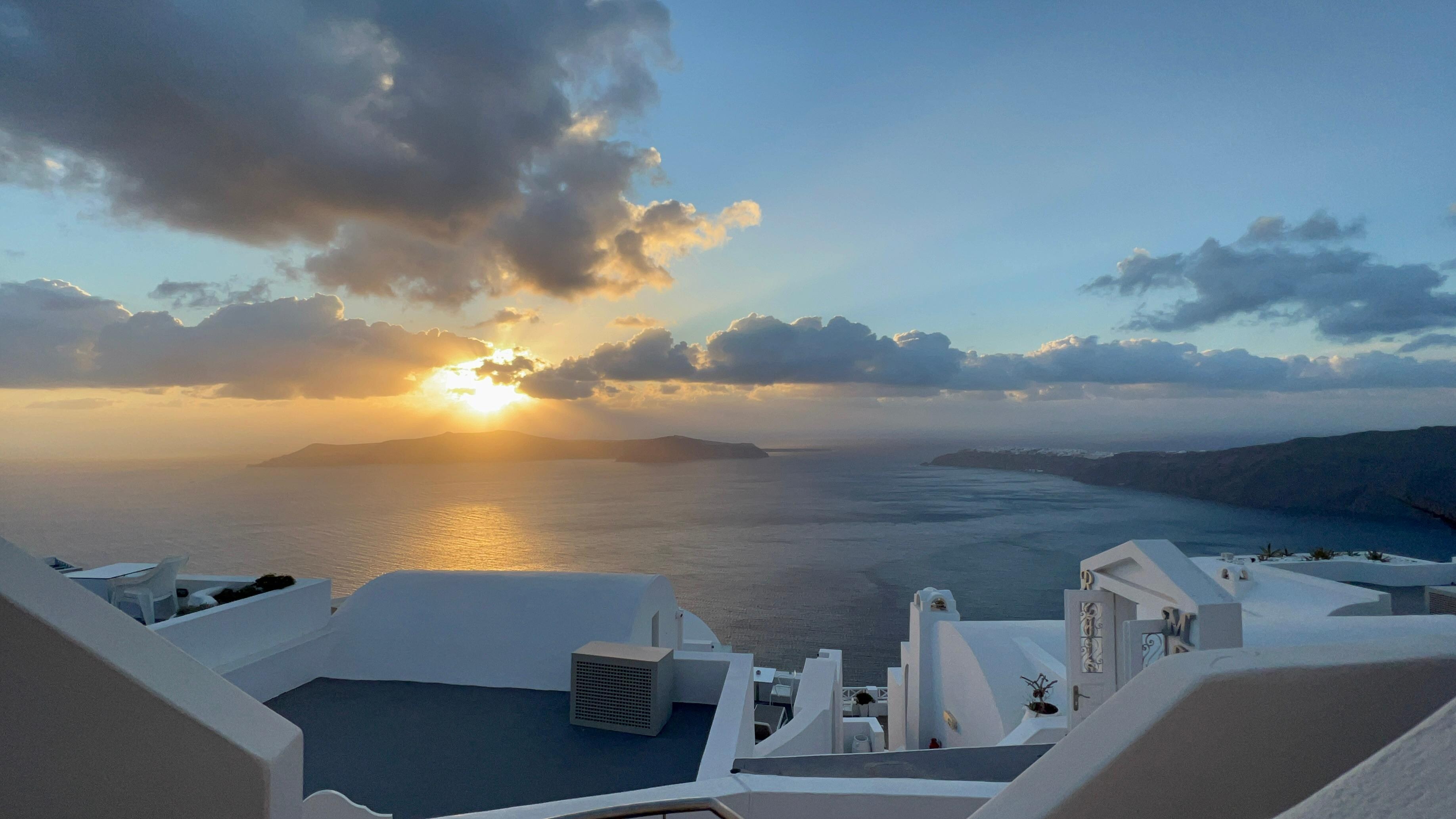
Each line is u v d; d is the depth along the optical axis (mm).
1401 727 2316
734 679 8633
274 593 9453
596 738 8141
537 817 5277
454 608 10031
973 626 18641
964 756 7613
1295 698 2281
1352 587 20141
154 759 2191
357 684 9617
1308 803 1438
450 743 8023
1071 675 10953
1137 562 10008
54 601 2209
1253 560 27656
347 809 5891
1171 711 2242
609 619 9664
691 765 7535
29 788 2182
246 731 2248
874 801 5629
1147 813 2262
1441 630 14031
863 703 31375
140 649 2268
